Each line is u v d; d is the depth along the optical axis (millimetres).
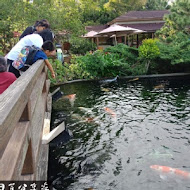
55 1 16031
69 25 14781
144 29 21000
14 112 1280
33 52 3826
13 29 13578
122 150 4055
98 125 5223
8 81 2836
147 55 12070
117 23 22094
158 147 4113
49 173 3404
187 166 3477
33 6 13734
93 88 9492
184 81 10305
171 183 3053
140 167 3490
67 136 4266
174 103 6680
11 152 1344
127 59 13250
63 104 6992
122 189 2984
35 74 2643
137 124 5195
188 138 4418
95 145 4254
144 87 9242
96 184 3117
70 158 3807
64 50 21000
